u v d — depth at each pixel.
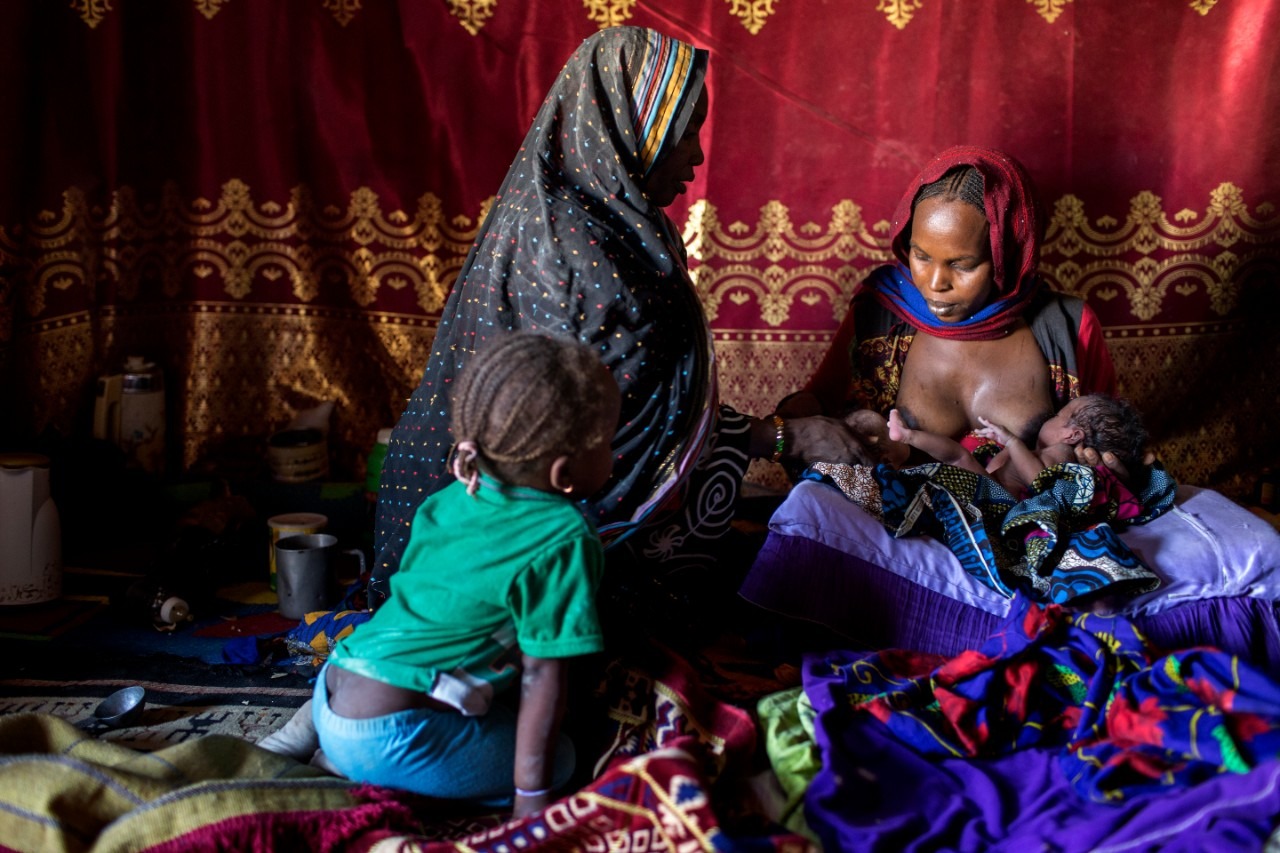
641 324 2.88
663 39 3.01
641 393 2.93
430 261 4.46
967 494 3.22
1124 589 3.00
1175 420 4.48
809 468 3.25
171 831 2.25
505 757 2.52
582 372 2.36
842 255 4.40
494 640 2.45
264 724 3.00
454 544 2.42
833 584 3.11
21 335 4.16
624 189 2.99
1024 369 3.68
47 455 4.05
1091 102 4.20
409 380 4.55
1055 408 3.71
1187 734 2.38
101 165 4.24
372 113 4.33
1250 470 4.52
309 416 4.47
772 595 3.10
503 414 2.33
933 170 3.44
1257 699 2.41
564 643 2.33
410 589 2.48
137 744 2.87
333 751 2.49
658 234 2.97
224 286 4.45
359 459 4.59
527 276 2.94
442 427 3.05
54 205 4.17
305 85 4.30
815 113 4.28
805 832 2.40
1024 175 3.42
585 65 3.02
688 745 2.42
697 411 2.97
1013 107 4.22
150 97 4.29
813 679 2.82
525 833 2.24
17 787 2.32
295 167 4.36
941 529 3.23
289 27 4.25
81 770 2.36
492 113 4.34
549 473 2.38
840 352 3.91
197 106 4.30
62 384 4.29
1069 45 4.16
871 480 3.17
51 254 4.19
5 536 3.58
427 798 2.50
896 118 4.27
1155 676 2.59
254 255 4.43
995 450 3.56
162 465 4.44
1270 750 2.28
